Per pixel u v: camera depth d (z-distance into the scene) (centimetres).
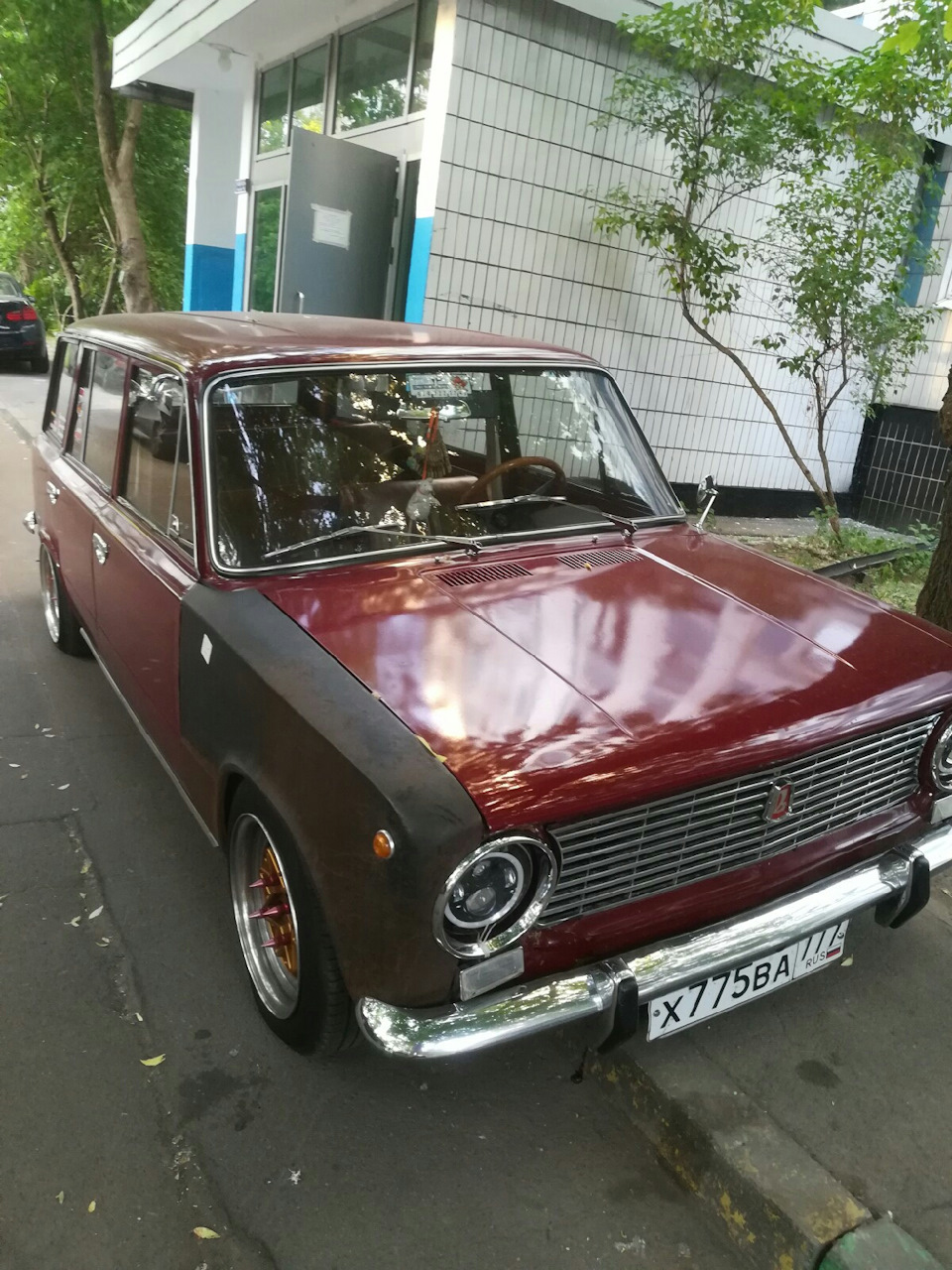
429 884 186
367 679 222
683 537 342
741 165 781
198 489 279
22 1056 260
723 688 233
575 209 805
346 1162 233
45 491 490
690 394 927
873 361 809
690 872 227
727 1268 216
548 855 197
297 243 791
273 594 263
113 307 2439
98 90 1449
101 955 300
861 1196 227
